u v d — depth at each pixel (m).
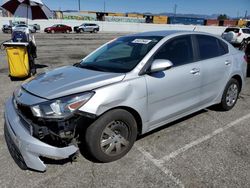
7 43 7.24
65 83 3.10
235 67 4.80
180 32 4.08
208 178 2.98
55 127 2.78
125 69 3.39
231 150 3.59
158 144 3.72
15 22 39.28
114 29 52.25
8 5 8.67
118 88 3.07
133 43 3.96
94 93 2.92
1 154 3.46
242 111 5.07
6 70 8.99
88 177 2.99
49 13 9.37
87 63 3.95
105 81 3.08
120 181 2.93
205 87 4.26
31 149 2.78
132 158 3.36
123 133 3.27
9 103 3.43
